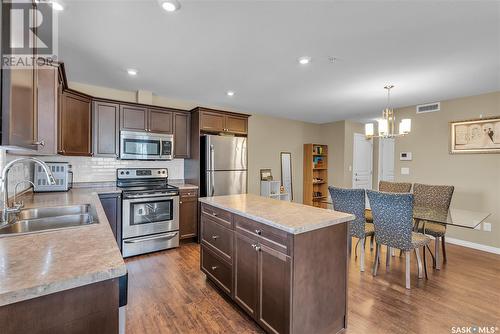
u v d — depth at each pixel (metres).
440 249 3.75
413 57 2.54
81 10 1.79
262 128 5.63
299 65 2.78
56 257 0.97
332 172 6.41
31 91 1.44
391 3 1.70
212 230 2.48
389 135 3.41
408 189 3.76
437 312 2.12
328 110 5.05
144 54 2.54
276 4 1.72
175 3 1.70
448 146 4.09
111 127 3.50
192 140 4.18
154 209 3.49
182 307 2.17
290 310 1.57
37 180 2.89
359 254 3.47
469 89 3.55
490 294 2.41
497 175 3.62
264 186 5.42
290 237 1.58
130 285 2.55
